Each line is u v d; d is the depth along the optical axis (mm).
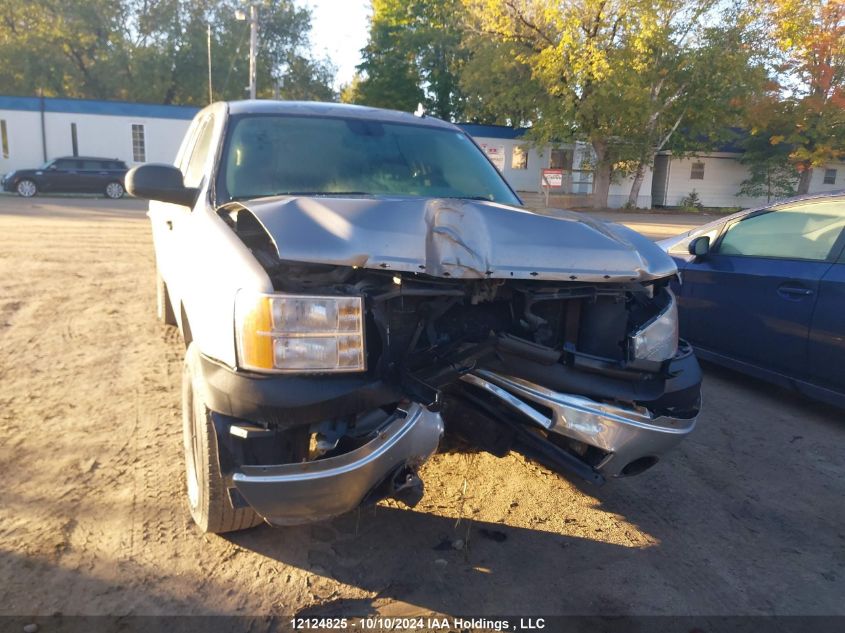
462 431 2945
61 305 7156
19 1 38000
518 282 2850
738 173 36781
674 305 3197
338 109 4246
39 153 31219
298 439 2559
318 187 3592
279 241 2551
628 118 27672
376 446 2475
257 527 3193
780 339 5004
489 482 3756
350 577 2873
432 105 42500
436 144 4258
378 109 4449
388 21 40969
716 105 28859
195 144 4570
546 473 3887
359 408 2498
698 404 3271
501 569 2994
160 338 6086
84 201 23656
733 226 5699
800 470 4160
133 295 7801
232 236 2859
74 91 41562
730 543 3326
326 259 2494
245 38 43688
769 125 32375
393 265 2523
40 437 3982
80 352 5598
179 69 42531
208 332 2699
